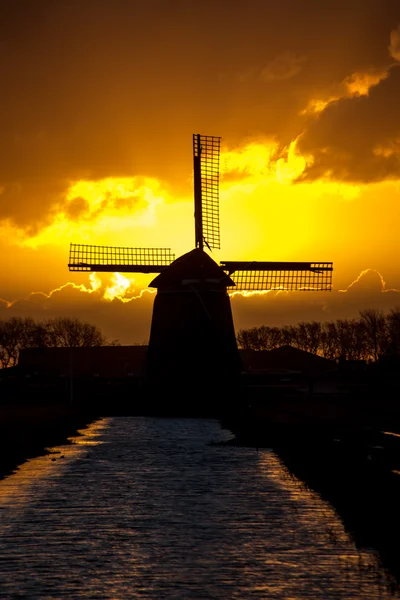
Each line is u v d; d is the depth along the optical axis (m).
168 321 173.38
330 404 187.50
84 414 174.12
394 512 52.62
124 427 137.38
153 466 81.50
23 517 55.59
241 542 47.97
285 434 107.88
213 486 68.00
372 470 65.00
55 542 48.50
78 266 176.25
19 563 44.06
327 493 63.22
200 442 107.00
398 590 38.47
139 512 57.06
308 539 48.34
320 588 39.09
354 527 51.31
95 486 68.81
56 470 78.88
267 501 60.66
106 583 40.47
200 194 177.12
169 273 174.38
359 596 37.72
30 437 112.69
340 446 79.31
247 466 80.56
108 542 48.44
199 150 177.25
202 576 41.44
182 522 53.56
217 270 173.38
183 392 170.88
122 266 178.88
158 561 44.25
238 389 172.62
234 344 174.50
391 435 67.38
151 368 174.50
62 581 40.88
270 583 40.06
